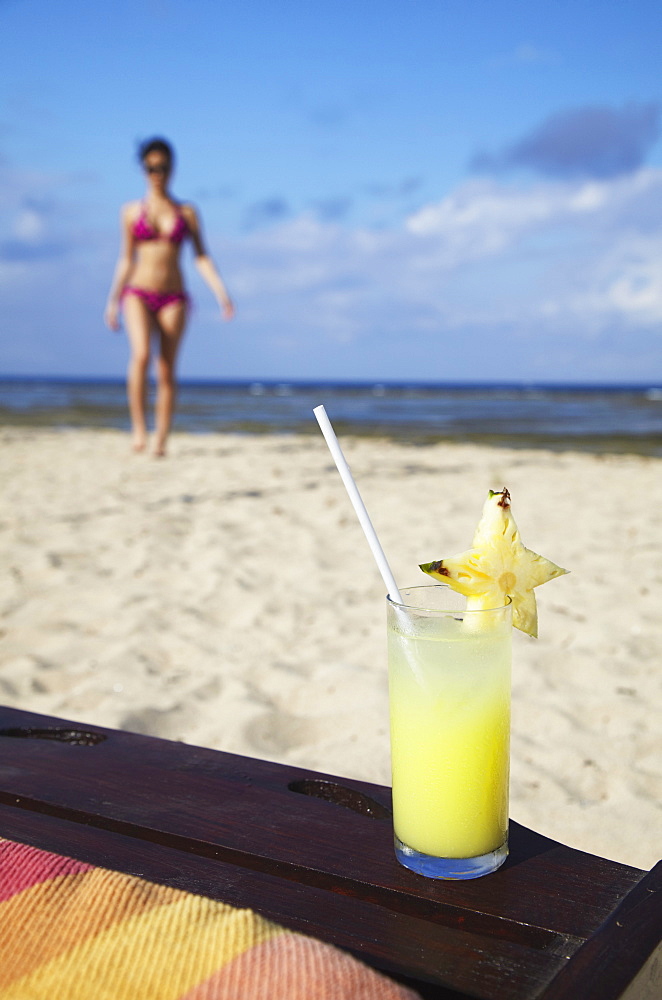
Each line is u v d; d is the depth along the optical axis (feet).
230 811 3.98
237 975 2.27
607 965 2.66
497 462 32.58
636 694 9.52
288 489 23.67
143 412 31.35
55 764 4.56
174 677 10.22
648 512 20.74
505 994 2.71
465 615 3.39
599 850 6.54
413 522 19.10
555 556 15.96
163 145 26.53
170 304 28.50
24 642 11.39
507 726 3.53
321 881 3.43
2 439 40.96
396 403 120.88
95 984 2.32
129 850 3.64
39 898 2.67
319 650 11.06
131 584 14.05
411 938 3.00
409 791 3.43
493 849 3.42
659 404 132.16
